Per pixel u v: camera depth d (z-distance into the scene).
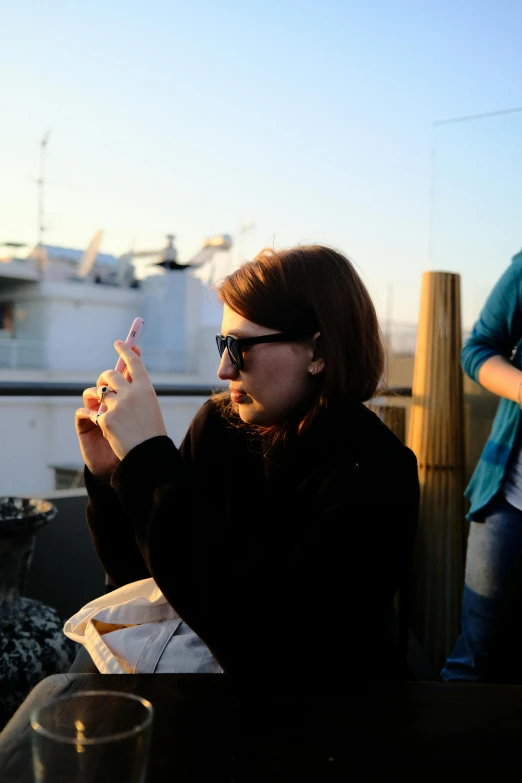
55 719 0.63
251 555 0.84
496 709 0.74
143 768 0.53
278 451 1.02
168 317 20.53
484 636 1.73
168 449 0.87
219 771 0.60
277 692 0.78
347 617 0.86
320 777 0.59
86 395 1.06
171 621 1.02
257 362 0.94
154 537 0.83
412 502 0.92
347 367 0.96
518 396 1.65
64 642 1.76
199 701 0.74
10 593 1.77
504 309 1.76
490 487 1.71
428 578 2.20
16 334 20.31
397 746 0.65
